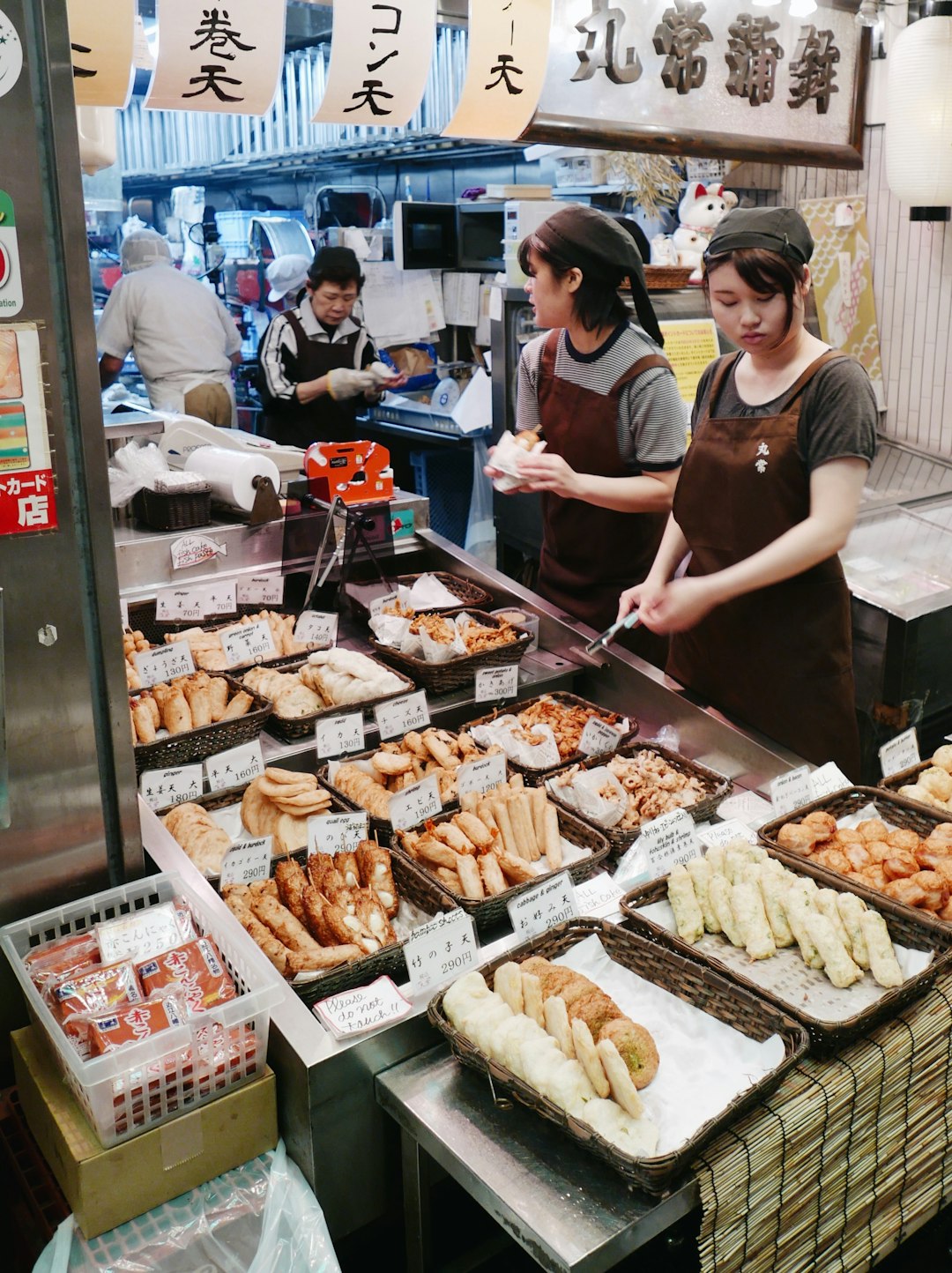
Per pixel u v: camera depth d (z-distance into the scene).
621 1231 1.35
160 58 1.81
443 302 5.25
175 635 2.68
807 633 2.73
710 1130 1.41
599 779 2.23
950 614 3.56
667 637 3.34
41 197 1.53
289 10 3.68
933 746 3.75
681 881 1.93
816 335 4.54
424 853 1.98
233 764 2.24
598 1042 1.57
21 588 1.63
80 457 1.65
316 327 4.70
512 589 3.03
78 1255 1.42
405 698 2.44
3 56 1.45
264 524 2.91
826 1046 1.63
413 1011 1.65
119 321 4.70
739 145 3.04
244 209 5.92
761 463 2.64
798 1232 1.61
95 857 1.80
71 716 1.72
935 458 4.62
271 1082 1.57
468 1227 1.90
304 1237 1.47
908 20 3.88
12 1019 1.76
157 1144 1.47
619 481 2.99
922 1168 1.84
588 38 2.66
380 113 2.06
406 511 3.17
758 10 2.95
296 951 1.75
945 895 1.95
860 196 4.61
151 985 1.54
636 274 2.94
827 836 2.13
